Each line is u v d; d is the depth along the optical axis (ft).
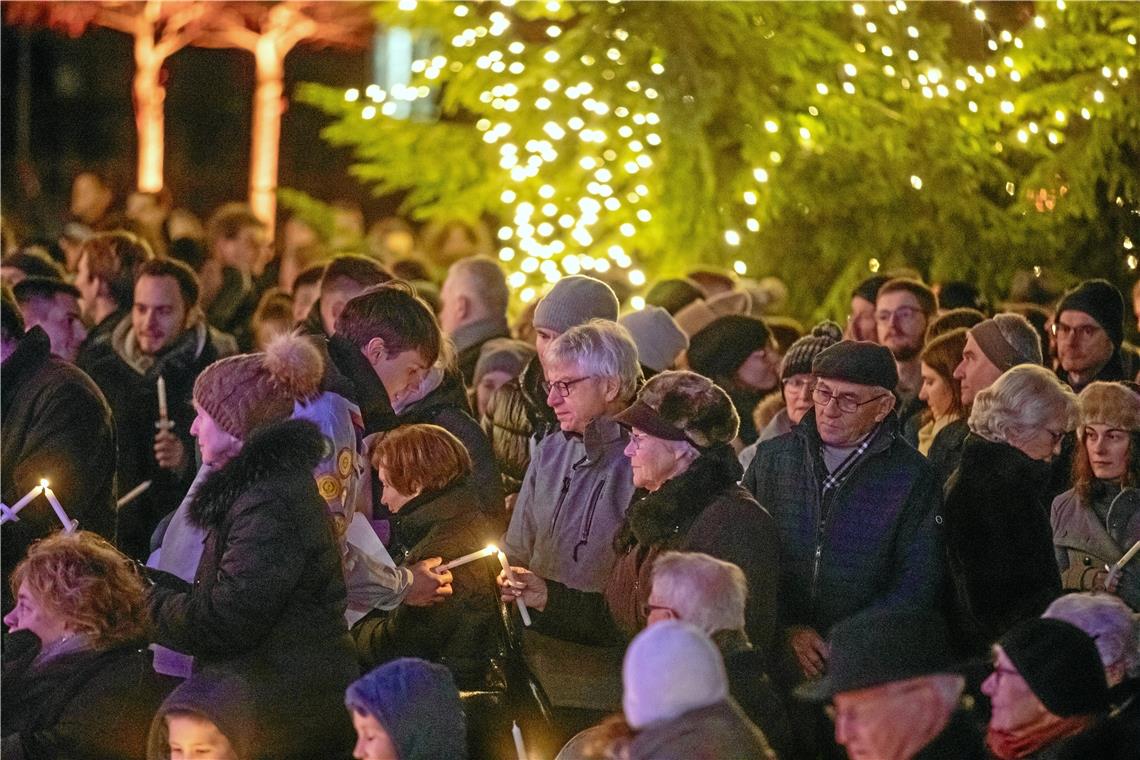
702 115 51.78
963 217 50.67
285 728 23.65
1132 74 48.03
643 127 52.95
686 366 38.70
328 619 24.23
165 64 103.30
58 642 25.20
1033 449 28.12
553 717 27.25
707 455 25.98
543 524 28.73
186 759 23.38
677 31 52.44
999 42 51.39
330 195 105.29
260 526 23.54
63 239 56.24
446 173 60.39
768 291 50.52
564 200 55.21
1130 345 42.01
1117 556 29.89
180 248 50.29
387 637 27.40
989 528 27.40
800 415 32.55
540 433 32.19
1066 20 49.03
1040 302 47.39
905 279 39.65
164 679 25.75
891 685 19.84
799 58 51.96
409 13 57.88
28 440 31.07
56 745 24.94
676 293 43.47
